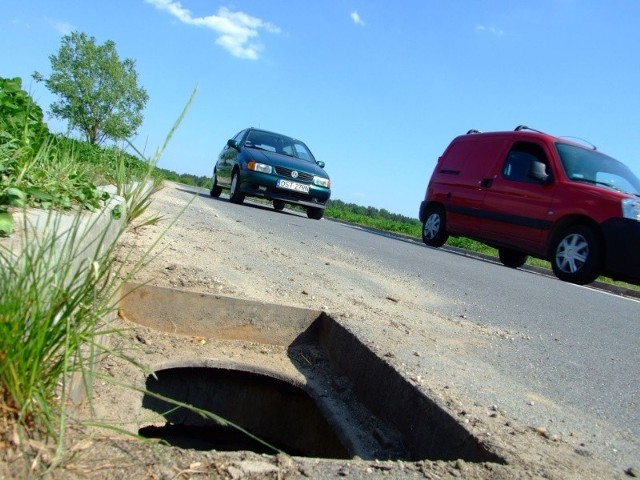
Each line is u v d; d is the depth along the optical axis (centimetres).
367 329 303
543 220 798
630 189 804
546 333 397
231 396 284
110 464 136
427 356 276
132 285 295
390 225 2073
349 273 488
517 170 865
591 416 237
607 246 719
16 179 243
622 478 177
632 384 299
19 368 129
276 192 1162
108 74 3791
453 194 970
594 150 862
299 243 630
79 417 157
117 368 236
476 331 362
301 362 303
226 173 1262
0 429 129
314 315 323
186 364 271
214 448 281
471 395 233
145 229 482
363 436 233
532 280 729
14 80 316
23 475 124
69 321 138
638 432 227
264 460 149
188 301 302
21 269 142
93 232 225
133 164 307
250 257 462
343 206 4597
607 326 476
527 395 249
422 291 475
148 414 260
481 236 909
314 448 262
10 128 288
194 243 470
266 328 315
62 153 328
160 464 139
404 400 234
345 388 274
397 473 154
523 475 164
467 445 191
